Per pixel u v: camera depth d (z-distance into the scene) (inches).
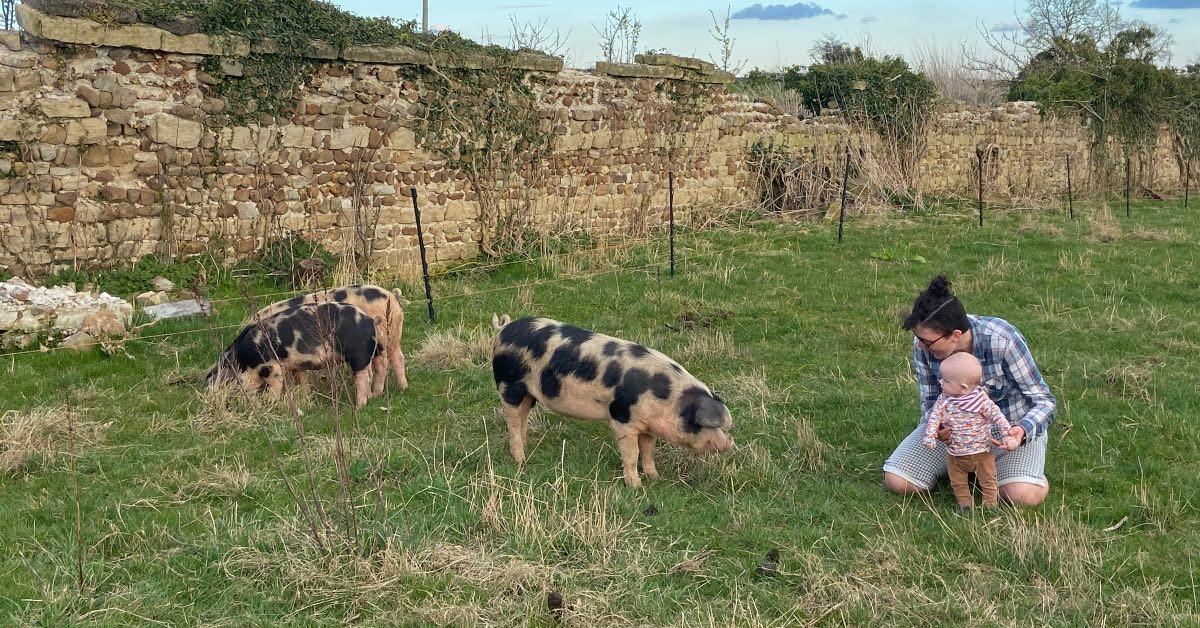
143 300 420.5
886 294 467.5
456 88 555.2
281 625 175.5
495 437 274.2
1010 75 1373.0
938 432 215.6
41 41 411.2
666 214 717.9
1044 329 395.5
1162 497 227.5
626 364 234.1
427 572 189.5
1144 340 373.4
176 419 287.4
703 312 430.6
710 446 232.7
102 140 432.1
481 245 579.8
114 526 209.3
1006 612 177.9
